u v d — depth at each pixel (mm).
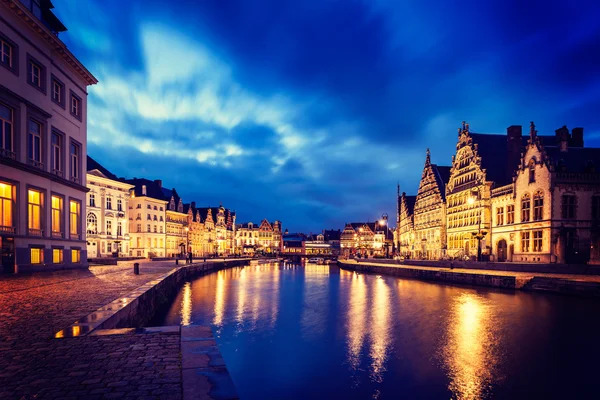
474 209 54469
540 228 41812
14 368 6410
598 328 18219
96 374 6156
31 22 26062
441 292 33281
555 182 40594
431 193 70188
